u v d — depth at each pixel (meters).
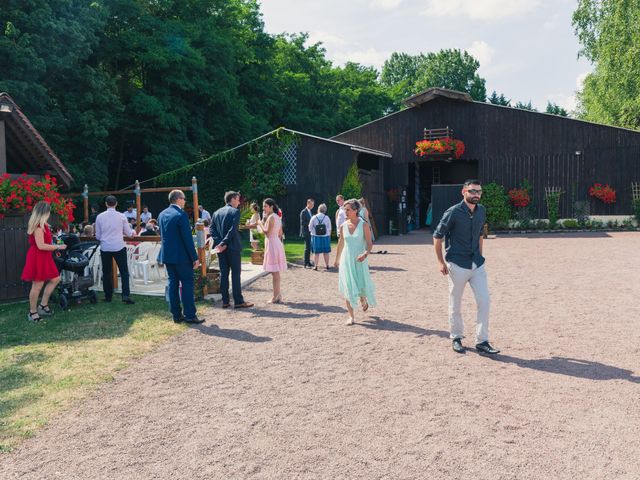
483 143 28.00
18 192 9.65
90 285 9.20
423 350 6.19
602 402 4.51
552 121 26.58
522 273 12.03
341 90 56.69
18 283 9.81
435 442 3.85
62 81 24.56
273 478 3.41
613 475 3.34
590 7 27.52
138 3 30.81
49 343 6.75
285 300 9.47
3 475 3.54
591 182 25.81
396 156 30.02
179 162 30.64
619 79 26.36
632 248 16.64
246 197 25.34
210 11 38.88
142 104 29.17
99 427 4.27
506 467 3.46
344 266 7.51
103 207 27.20
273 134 24.84
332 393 4.88
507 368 5.47
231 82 34.94
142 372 5.61
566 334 6.72
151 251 11.95
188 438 4.04
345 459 3.63
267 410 4.53
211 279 9.94
